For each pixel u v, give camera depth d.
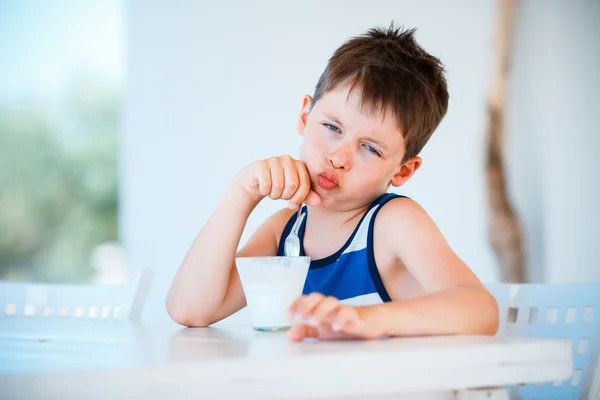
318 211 1.40
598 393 1.22
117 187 7.68
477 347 0.71
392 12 3.80
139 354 0.71
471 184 3.91
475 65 3.91
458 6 3.87
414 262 1.16
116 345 0.82
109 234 7.68
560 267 3.97
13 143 7.46
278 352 0.70
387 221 1.26
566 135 4.02
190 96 3.75
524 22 3.95
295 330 0.83
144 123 3.78
